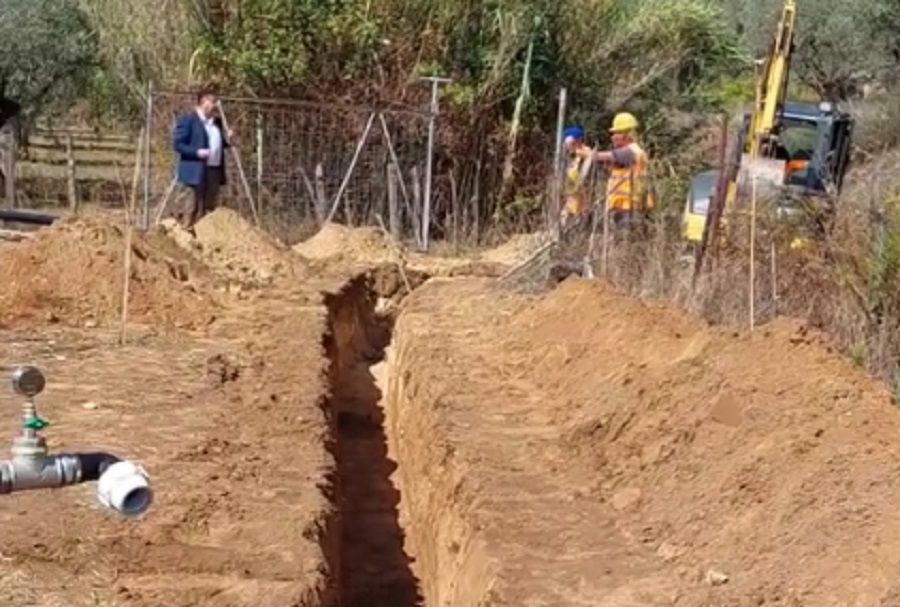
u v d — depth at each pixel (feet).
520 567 25.30
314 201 76.54
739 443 28.37
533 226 78.33
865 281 38.11
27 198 91.15
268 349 42.47
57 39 100.78
